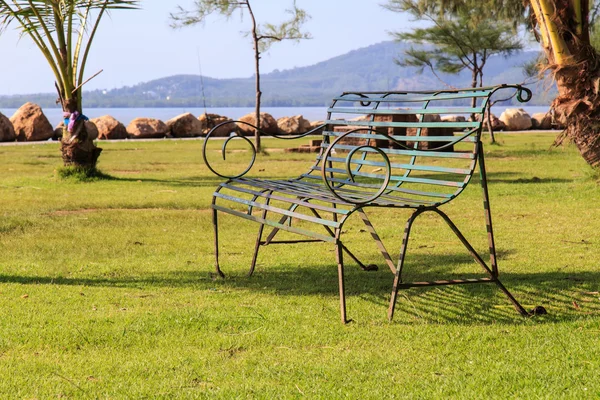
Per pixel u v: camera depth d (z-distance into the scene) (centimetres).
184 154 2050
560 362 343
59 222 785
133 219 812
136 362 346
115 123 3162
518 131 3722
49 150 2248
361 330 397
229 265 572
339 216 841
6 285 500
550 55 1073
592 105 1052
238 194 1062
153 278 525
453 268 555
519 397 301
